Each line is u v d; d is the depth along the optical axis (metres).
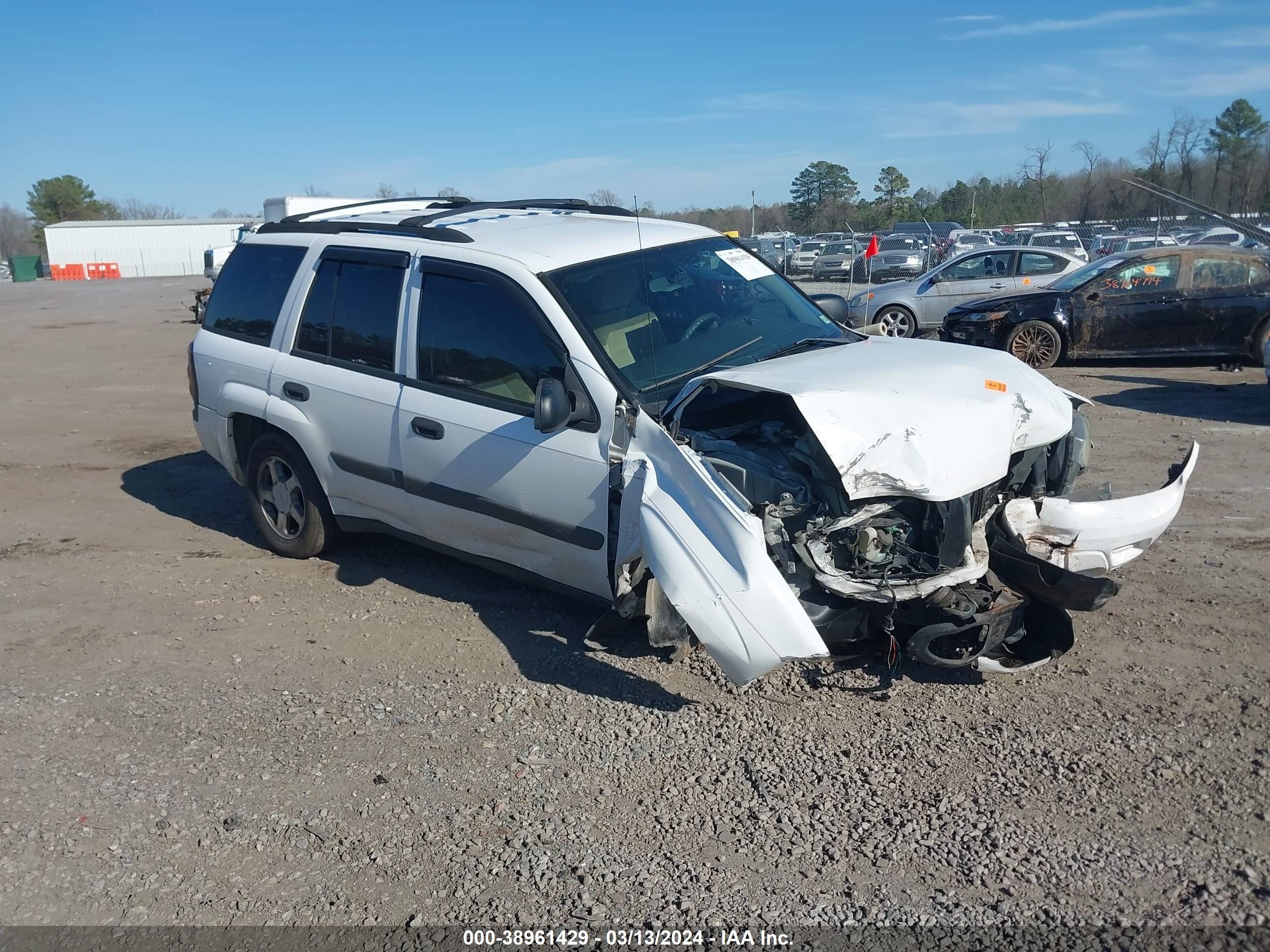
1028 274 16.45
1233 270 12.20
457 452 5.12
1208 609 5.09
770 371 4.53
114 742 4.28
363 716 4.43
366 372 5.61
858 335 5.63
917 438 4.05
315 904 3.26
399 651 5.06
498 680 4.70
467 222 5.86
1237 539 6.08
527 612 5.45
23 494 8.19
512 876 3.35
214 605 5.73
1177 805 3.54
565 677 4.70
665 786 3.81
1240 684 4.34
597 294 4.98
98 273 73.12
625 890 3.26
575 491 4.68
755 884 3.25
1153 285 12.48
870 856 3.36
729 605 3.89
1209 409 9.92
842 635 4.14
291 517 6.39
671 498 4.14
